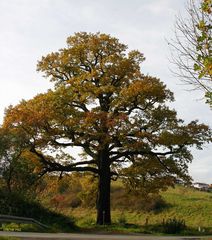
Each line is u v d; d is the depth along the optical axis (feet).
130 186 142.20
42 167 133.49
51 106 131.23
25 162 120.78
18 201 105.09
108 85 135.54
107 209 138.10
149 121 136.15
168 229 124.06
